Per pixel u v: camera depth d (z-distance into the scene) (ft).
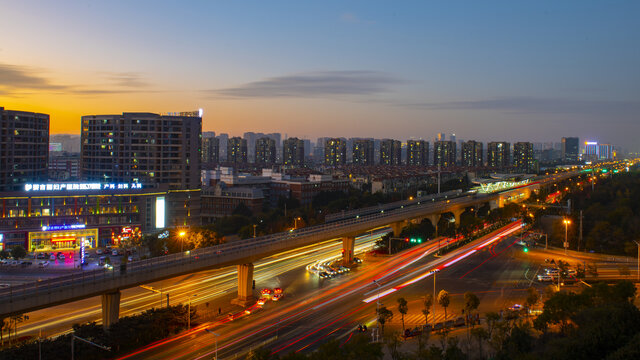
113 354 353.72
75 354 333.62
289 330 401.90
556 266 607.78
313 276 576.61
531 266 618.85
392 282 547.90
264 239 525.34
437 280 552.41
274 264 639.76
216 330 402.72
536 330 394.73
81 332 360.07
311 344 371.15
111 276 377.30
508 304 465.47
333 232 601.21
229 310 454.81
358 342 316.19
